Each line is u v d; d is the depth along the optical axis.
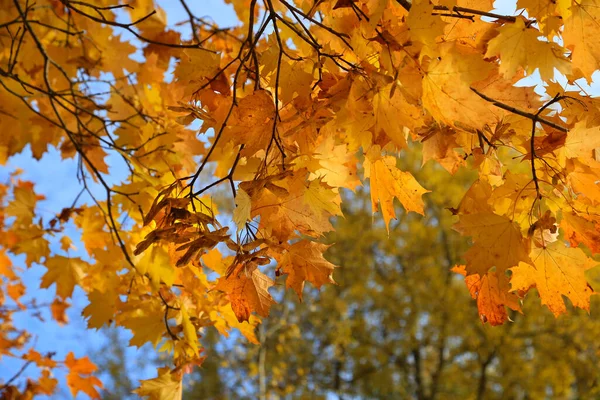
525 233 2.05
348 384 12.26
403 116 1.75
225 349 11.77
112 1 3.73
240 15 3.72
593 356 10.84
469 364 11.66
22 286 4.93
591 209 2.03
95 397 3.93
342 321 11.92
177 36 3.75
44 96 3.57
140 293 3.00
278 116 1.75
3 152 4.09
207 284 2.80
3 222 4.61
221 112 2.01
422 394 11.70
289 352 11.68
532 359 11.24
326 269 1.89
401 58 1.75
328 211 1.86
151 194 2.99
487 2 1.93
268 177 1.68
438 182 11.32
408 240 11.70
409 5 1.88
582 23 1.78
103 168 3.67
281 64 1.87
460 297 11.47
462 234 1.88
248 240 1.80
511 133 2.02
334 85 1.78
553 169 1.99
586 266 2.00
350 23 1.99
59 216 3.28
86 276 3.32
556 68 1.74
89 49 3.69
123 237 3.09
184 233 1.70
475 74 1.68
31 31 2.78
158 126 3.42
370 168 2.12
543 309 10.77
